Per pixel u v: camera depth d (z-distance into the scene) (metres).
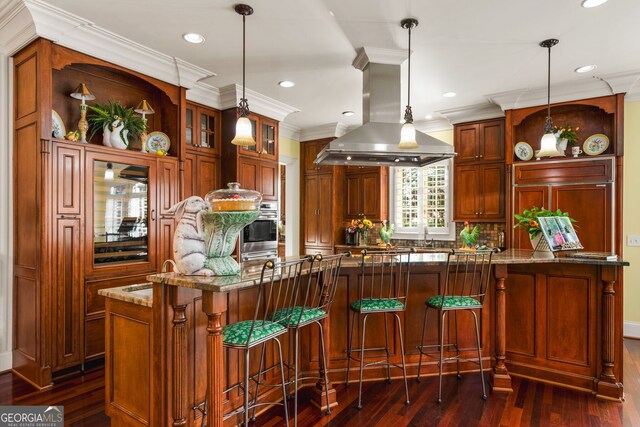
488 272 2.76
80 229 2.94
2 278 3.00
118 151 3.20
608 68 3.63
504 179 4.68
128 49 3.17
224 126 4.49
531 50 3.25
